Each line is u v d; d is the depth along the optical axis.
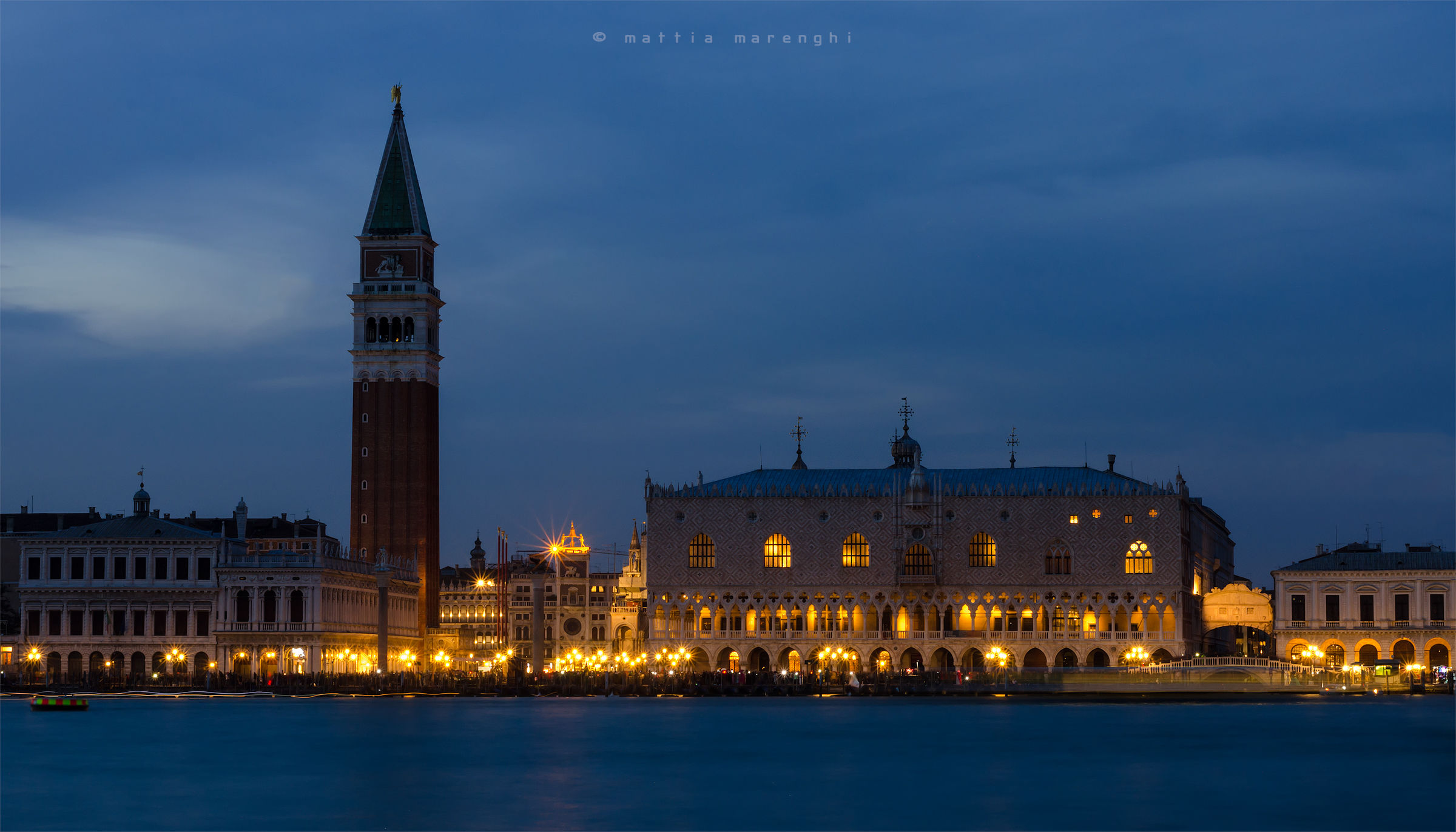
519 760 123.94
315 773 115.75
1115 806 98.12
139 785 109.06
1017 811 96.12
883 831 89.56
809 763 121.56
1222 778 111.19
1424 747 132.50
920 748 133.62
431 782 110.12
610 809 97.69
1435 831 88.81
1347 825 90.88
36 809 98.62
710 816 94.81
